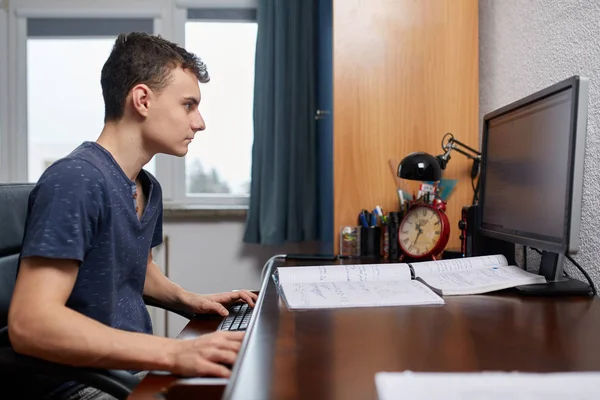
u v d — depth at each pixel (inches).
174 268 94.0
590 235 44.4
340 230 66.2
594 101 44.1
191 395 25.3
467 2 66.6
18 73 97.6
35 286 32.0
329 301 36.4
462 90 66.6
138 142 42.3
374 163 66.5
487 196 52.2
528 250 55.0
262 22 88.5
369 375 21.8
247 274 94.0
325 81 81.8
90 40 98.7
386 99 66.7
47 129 99.5
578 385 18.3
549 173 38.7
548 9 52.3
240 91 98.7
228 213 92.0
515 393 17.6
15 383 36.3
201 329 41.3
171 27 97.1
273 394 19.7
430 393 17.7
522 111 44.2
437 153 66.4
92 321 31.3
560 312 34.2
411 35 66.7
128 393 29.8
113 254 38.3
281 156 87.1
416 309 35.1
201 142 98.5
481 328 29.9
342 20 66.8
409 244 59.0
